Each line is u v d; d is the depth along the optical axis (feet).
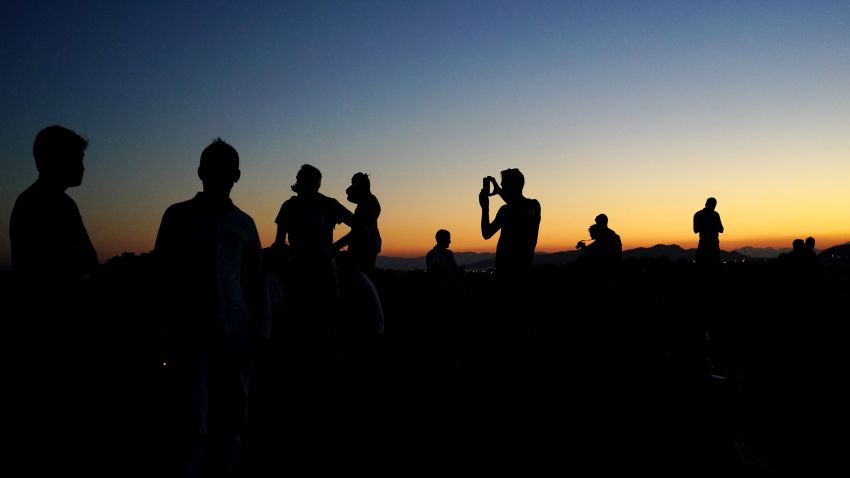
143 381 12.47
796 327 30.25
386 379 20.15
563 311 20.38
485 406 17.40
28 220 10.28
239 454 13.91
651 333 17.08
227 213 11.29
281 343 18.13
